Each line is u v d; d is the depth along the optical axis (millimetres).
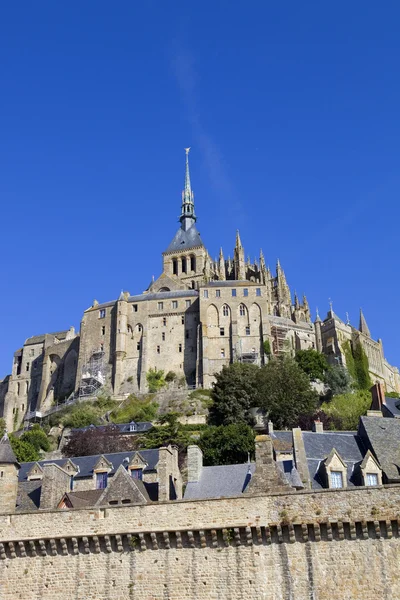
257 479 46625
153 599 41844
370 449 54844
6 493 51594
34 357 195125
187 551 42500
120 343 171125
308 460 53000
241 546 41938
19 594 43625
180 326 172500
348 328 180250
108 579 42875
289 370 132500
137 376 168500
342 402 134125
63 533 44094
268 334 165875
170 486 52844
